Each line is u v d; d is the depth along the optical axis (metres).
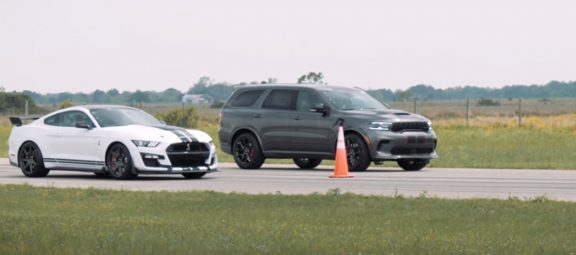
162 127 29.02
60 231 15.52
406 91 170.62
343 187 25.17
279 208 19.61
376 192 23.52
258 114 33.62
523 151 43.19
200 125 77.25
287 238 14.99
